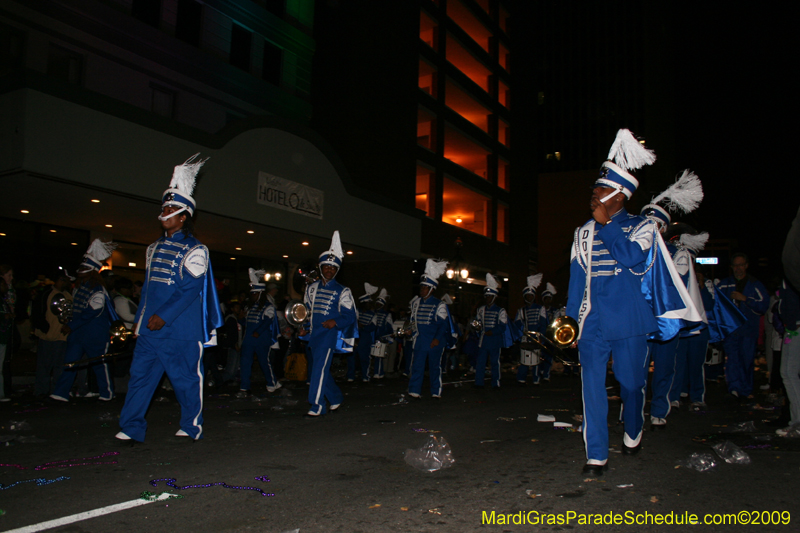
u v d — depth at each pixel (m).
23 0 14.59
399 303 24.03
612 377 13.04
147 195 12.69
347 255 22.02
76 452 5.00
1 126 10.90
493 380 12.02
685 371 9.09
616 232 4.29
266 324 10.33
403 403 8.97
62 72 15.61
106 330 8.68
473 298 31.73
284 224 16.39
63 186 11.67
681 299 4.55
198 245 5.39
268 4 21.97
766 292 8.81
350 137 24.61
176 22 18.52
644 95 59.00
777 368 8.98
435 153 28.84
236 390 10.90
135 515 3.36
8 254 14.70
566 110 61.62
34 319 9.16
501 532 3.10
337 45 25.55
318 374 7.33
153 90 17.78
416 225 22.73
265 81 21.39
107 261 16.84
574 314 4.66
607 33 61.19
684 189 4.89
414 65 27.91
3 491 3.82
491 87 34.72
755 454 4.92
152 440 5.57
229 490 3.87
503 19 37.28
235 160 14.93
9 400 8.69
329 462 4.70
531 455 4.98
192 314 5.40
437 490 3.88
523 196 37.19
